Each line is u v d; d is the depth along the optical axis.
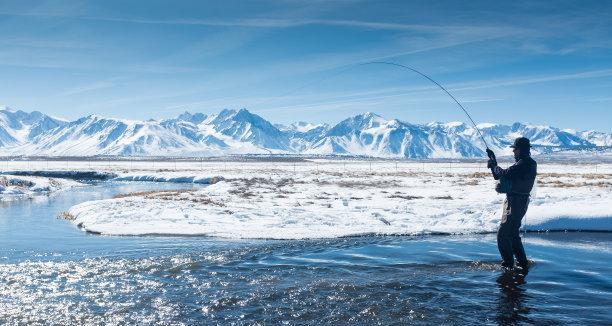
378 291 7.87
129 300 7.51
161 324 6.44
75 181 57.66
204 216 17.72
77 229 15.94
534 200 20.33
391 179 48.91
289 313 6.80
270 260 10.45
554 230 15.00
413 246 12.24
